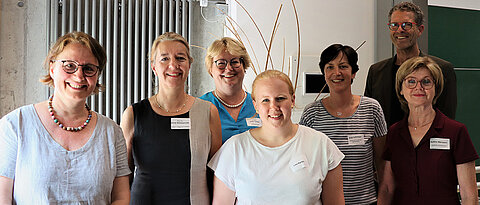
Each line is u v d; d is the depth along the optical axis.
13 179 1.55
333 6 3.90
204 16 3.93
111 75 3.59
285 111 1.66
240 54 2.32
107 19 3.44
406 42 2.73
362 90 4.00
